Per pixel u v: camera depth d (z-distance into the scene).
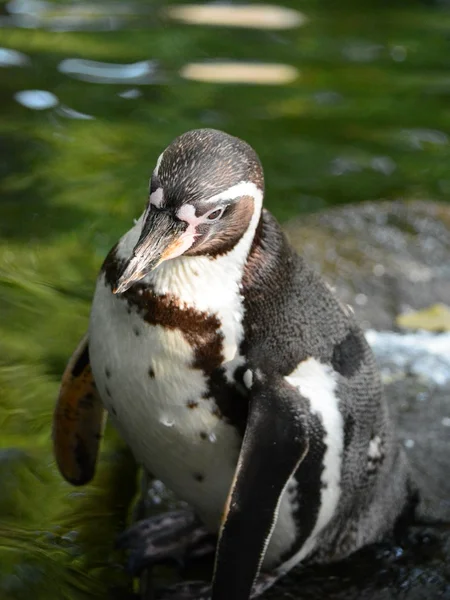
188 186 5.57
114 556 6.91
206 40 16.88
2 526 6.98
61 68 15.27
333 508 6.57
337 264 10.91
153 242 5.54
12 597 6.21
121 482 7.73
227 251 5.81
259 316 5.97
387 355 9.56
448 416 8.70
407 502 7.34
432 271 10.95
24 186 12.27
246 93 15.15
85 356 6.49
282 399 5.96
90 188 12.21
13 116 13.76
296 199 12.50
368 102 15.26
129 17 17.56
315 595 6.79
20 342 9.23
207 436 6.12
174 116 14.14
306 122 14.50
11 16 17.12
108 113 14.06
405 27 18.34
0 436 7.92
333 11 19.02
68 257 10.89
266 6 18.77
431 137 14.31
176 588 6.67
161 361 5.89
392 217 11.80
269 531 5.82
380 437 6.80
